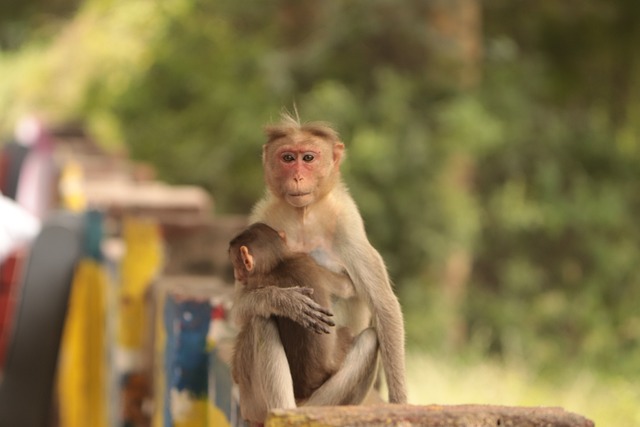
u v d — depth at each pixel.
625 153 28.20
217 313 8.23
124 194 16.42
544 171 26.33
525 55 28.36
